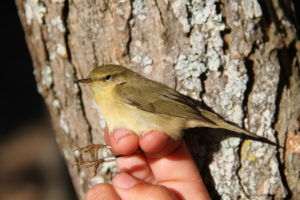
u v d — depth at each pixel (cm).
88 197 42
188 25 43
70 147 47
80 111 46
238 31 43
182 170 43
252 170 44
